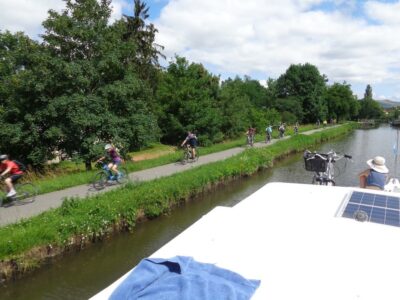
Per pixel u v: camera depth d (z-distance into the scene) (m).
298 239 2.76
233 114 33.91
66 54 16.41
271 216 3.35
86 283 7.08
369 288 2.06
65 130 15.57
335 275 2.21
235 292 1.89
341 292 2.02
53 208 9.12
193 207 12.28
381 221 3.20
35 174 15.52
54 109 15.03
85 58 16.47
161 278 2.07
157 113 28.05
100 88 16.52
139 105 18.16
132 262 8.02
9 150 17.12
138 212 9.90
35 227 7.51
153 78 32.38
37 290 6.80
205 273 2.12
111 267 7.78
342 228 2.97
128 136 17.42
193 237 2.86
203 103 28.52
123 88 16.64
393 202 3.83
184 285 1.91
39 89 14.76
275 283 2.13
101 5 17.23
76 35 16.00
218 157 20.12
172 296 1.82
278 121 49.62
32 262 7.00
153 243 9.06
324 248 2.58
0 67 17.77
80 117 15.35
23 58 15.98
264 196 4.17
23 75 15.45
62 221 7.92
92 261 8.02
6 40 18.92
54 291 6.76
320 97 71.44
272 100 67.38
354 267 2.30
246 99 42.16
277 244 2.68
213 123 28.59
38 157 15.98
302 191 4.40
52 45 15.78
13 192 9.91
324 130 49.19
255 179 17.50
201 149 23.06
